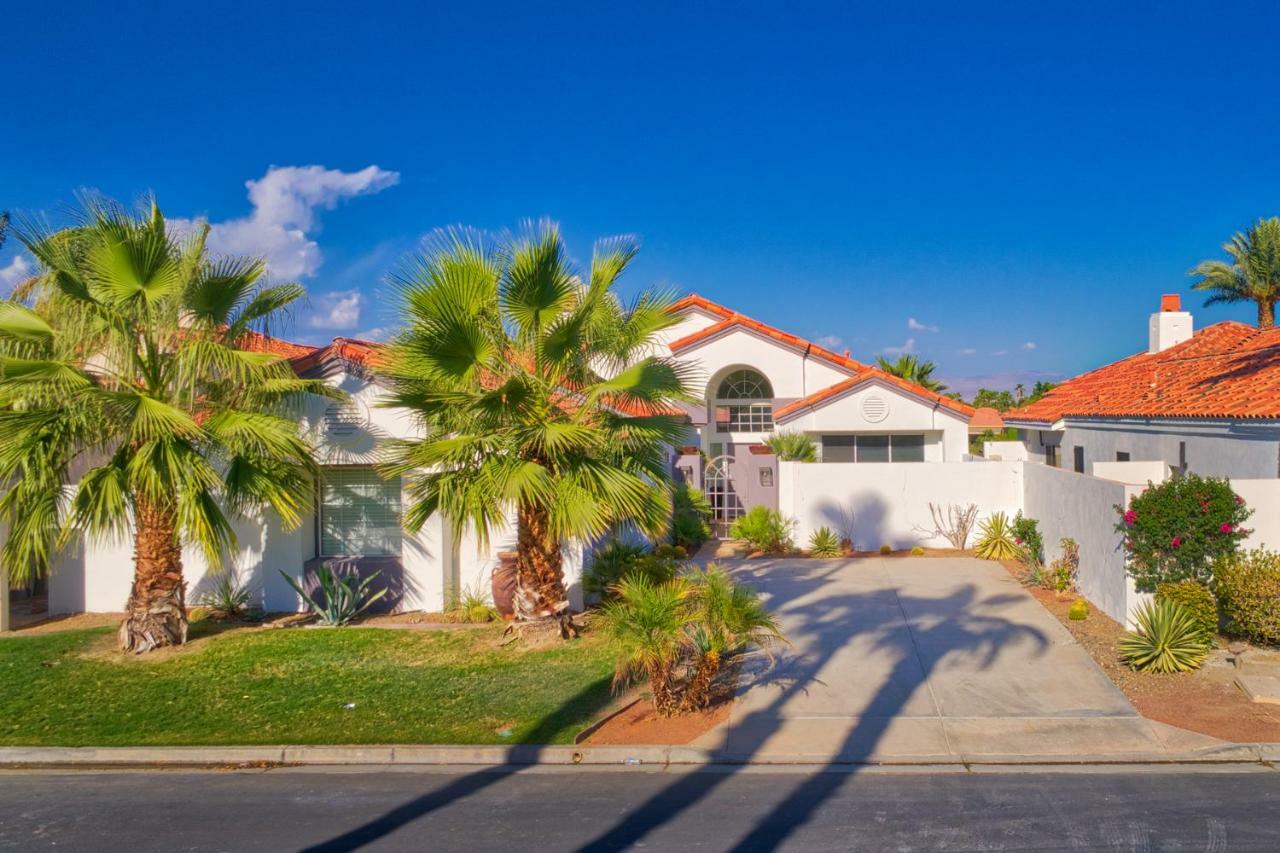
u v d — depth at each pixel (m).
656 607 9.23
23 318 11.08
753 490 20.45
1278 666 9.97
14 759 8.68
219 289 11.52
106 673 11.15
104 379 12.03
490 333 11.61
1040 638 11.69
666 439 12.09
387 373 11.64
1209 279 34.06
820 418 23.22
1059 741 8.38
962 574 15.83
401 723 9.28
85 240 10.99
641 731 8.95
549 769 8.27
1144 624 10.34
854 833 6.60
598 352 12.14
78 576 14.38
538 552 12.15
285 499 12.03
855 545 18.42
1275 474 12.70
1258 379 15.19
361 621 13.55
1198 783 7.40
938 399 22.78
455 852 6.48
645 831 6.77
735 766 8.20
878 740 8.59
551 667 11.01
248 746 8.71
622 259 11.85
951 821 6.76
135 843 6.76
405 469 11.53
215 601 14.02
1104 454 19.44
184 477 11.18
